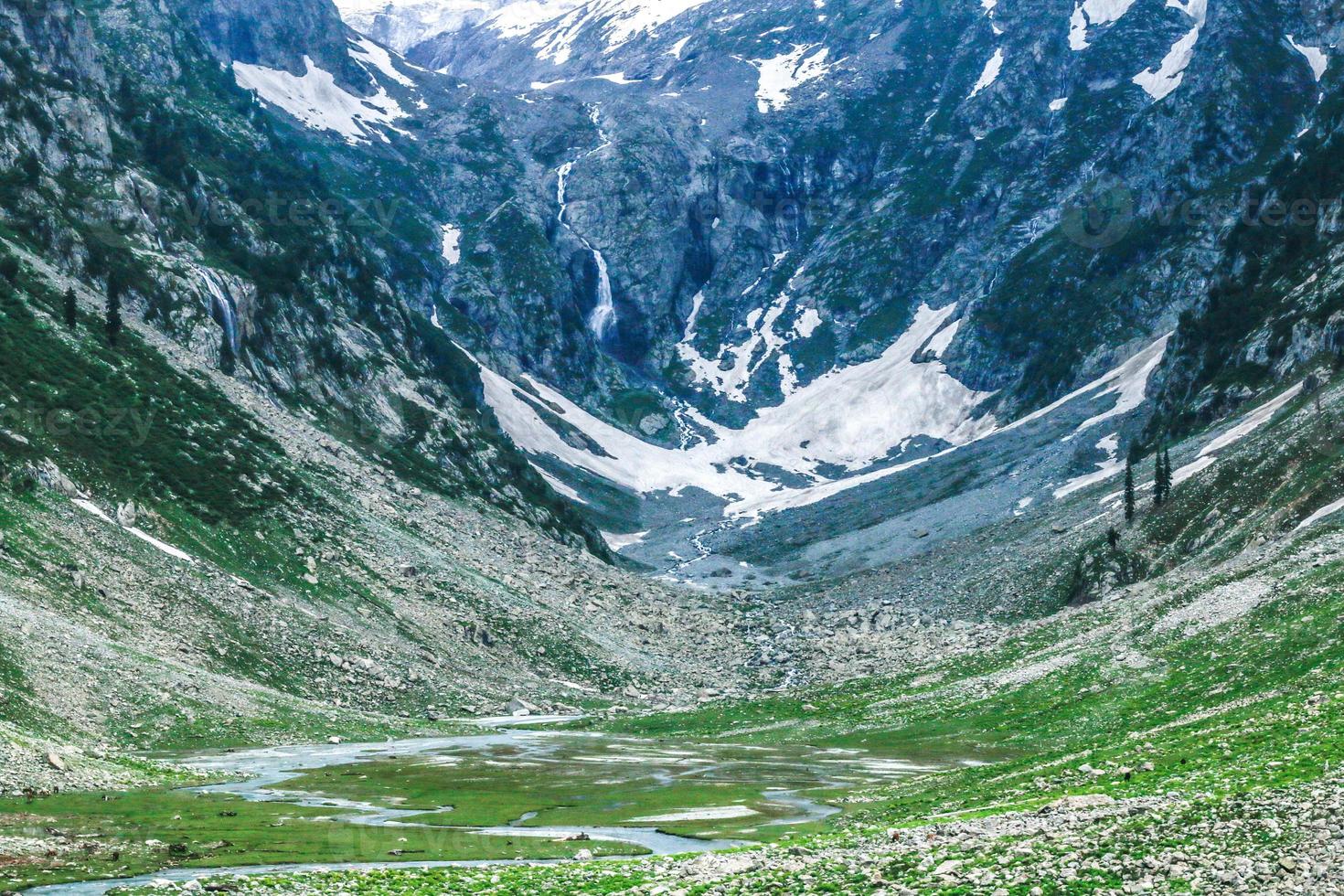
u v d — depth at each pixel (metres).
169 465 167.12
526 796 83.06
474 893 47.41
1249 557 133.88
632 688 173.88
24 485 141.38
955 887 40.69
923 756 101.50
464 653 166.38
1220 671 93.19
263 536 165.88
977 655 143.62
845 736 118.44
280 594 155.25
